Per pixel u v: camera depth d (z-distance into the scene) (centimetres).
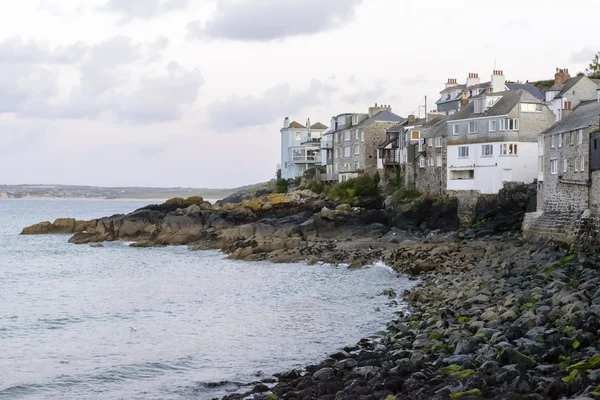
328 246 7169
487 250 6019
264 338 3584
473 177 8050
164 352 3328
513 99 7719
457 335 2945
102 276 6291
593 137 5241
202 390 2723
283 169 14562
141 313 4347
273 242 7506
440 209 8194
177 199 10550
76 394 2716
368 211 8488
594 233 5181
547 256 5150
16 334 3756
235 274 6134
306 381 2555
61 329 3881
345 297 4741
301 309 4359
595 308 3067
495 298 3797
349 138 11475
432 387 2209
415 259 6050
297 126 14425
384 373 2467
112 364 3127
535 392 2044
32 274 6512
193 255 7856
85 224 11019
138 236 9731
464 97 9744
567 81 9069
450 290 4378
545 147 6222
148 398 2641
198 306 4575
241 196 13600
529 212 6825
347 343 3425
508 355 2427
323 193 10444
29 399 2664
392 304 4394
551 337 2692
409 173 9425
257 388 2627
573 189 5606
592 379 2081
